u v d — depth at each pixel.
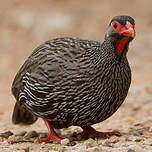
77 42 15.51
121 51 14.92
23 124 18.00
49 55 15.45
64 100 15.02
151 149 13.92
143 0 44.72
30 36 38.25
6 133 16.78
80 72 14.84
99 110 15.06
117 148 14.22
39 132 17.45
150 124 18.28
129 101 23.14
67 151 14.27
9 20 40.19
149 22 40.97
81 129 17.89
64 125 15.80
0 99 26.12
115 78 14.93
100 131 17.31
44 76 15.25
